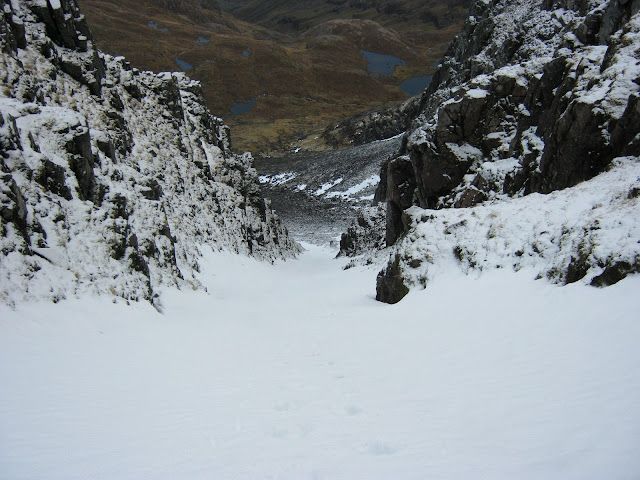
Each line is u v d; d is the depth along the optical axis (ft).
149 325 50.98
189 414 27.32
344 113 520.01
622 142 60.64
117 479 19.11
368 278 103.71
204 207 118.01
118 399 29.09
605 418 20.85
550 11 140.05
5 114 53.72
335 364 39.34
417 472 19.08
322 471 19.77
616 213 43.93
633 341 28.58
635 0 80.84
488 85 99.14
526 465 18.40
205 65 551.59
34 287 43.98
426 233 66.54
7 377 29.45
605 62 72.69
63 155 59.52
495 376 30.01
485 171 89.56
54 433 23.21
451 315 47.19
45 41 82.94
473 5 218.18
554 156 70.03
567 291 40.86
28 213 49.19
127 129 98.27
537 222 53.93
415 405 27.40
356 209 285.84
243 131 468.34
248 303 80.89
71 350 37.35
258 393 31.78
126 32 562.25
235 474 19.69
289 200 325.01
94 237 56.29
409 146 109.09
